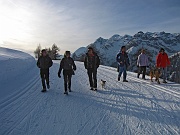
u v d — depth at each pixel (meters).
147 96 7.72
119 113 5.92
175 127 4.85
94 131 4.69
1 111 6.05
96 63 8.91
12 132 4.63
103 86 9.53
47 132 4.63
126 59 11.12
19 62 14.02
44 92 8.64
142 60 11.72
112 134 4.53
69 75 8.50
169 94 7.95
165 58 10.33
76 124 5.11
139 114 5.80
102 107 6.51
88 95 8.12
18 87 9.38
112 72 15.92
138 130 4.72
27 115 5.74
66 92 8.26
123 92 8.52
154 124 5.06
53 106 6.61
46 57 8.70
